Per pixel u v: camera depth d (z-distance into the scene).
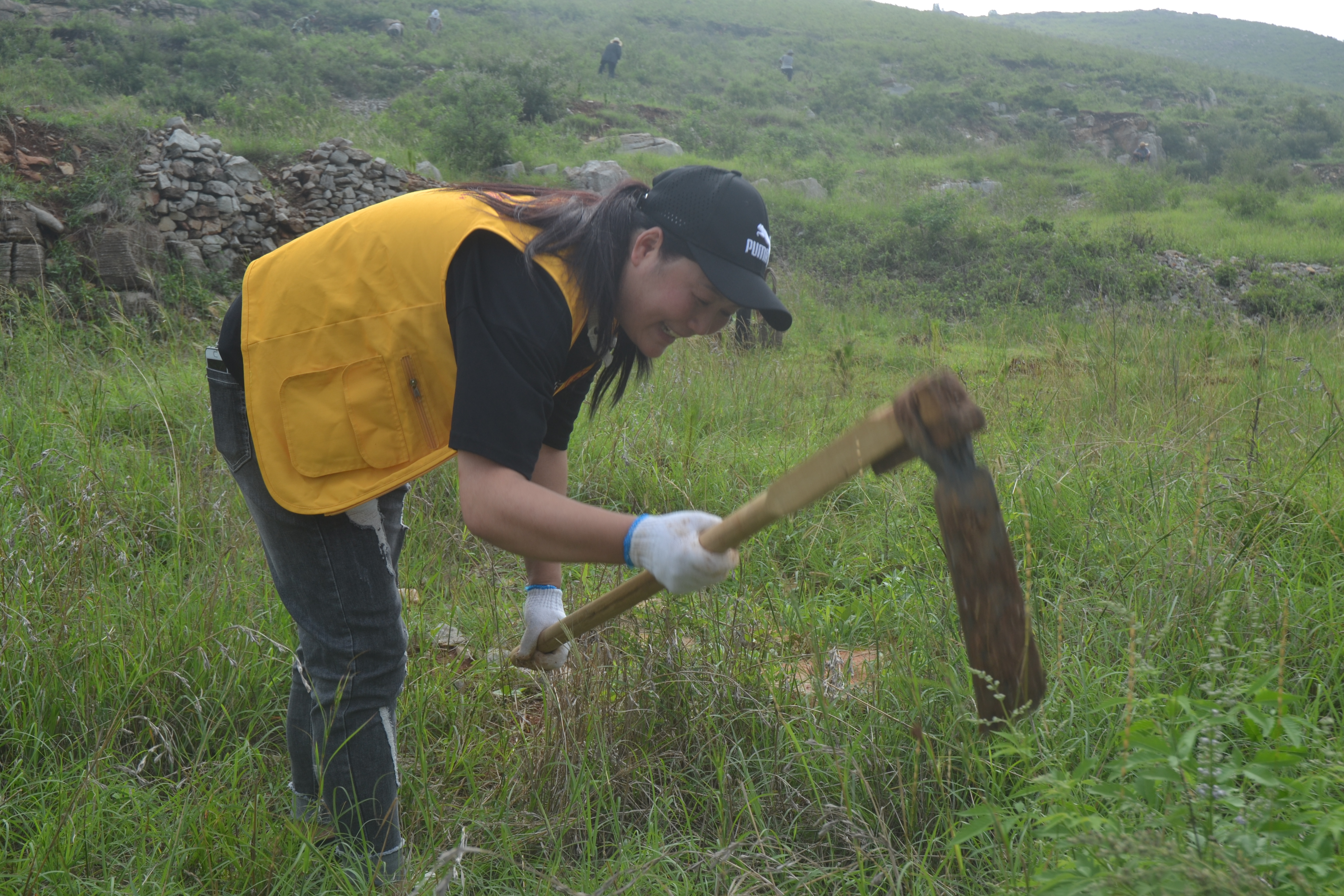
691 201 1.78
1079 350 8.02
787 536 4.03
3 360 5.93
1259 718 1.57
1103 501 3.92
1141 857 1.39
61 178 8.56
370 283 1.83
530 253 1.73
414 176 10.76
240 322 1.99
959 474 1.41
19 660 2.57
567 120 23.17
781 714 2.47
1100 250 15.13
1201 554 3.07
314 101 20.86
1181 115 38.22
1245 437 4.47
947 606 2.90
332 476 1.90
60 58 20.67
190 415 5.14
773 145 24.52
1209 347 7.61
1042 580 3.17
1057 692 2.40
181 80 20.25
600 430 5.08
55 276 7.71
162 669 2.59
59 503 3.64
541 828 2.27
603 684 2.60
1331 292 13.84
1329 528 3.41
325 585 2.01
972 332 11.48
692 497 4.32
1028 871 1.73
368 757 2.08
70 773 2.32
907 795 2.23
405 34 31.39
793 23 50.38
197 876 2.05
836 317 12.01
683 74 35.31
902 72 42.19
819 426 5.89
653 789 2.38
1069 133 34.97
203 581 3.13
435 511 4.10
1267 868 1.41
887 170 22.83
